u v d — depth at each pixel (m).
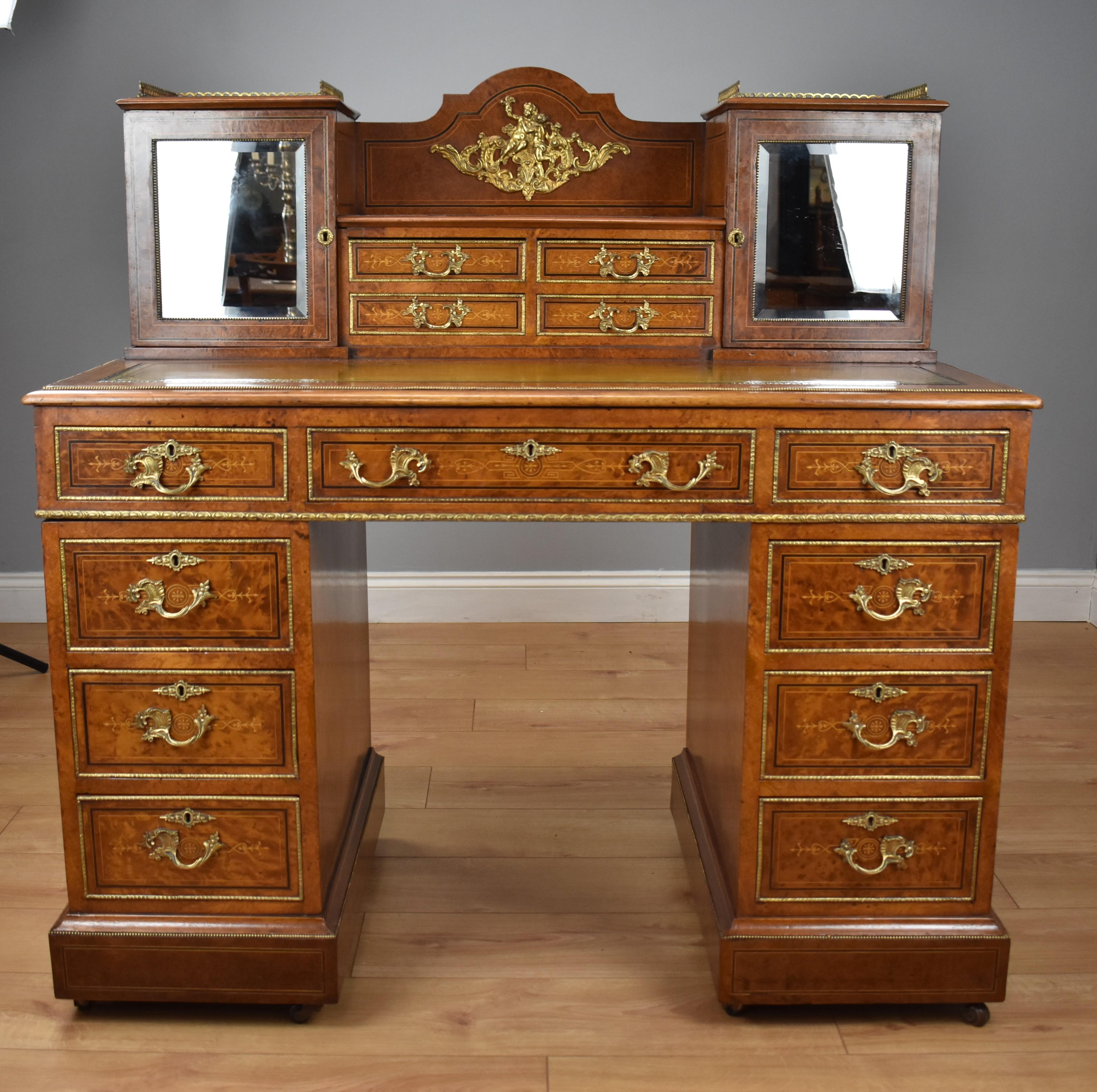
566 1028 1.71
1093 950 1.90
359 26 3.11
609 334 2.03
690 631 2.28
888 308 2.00
